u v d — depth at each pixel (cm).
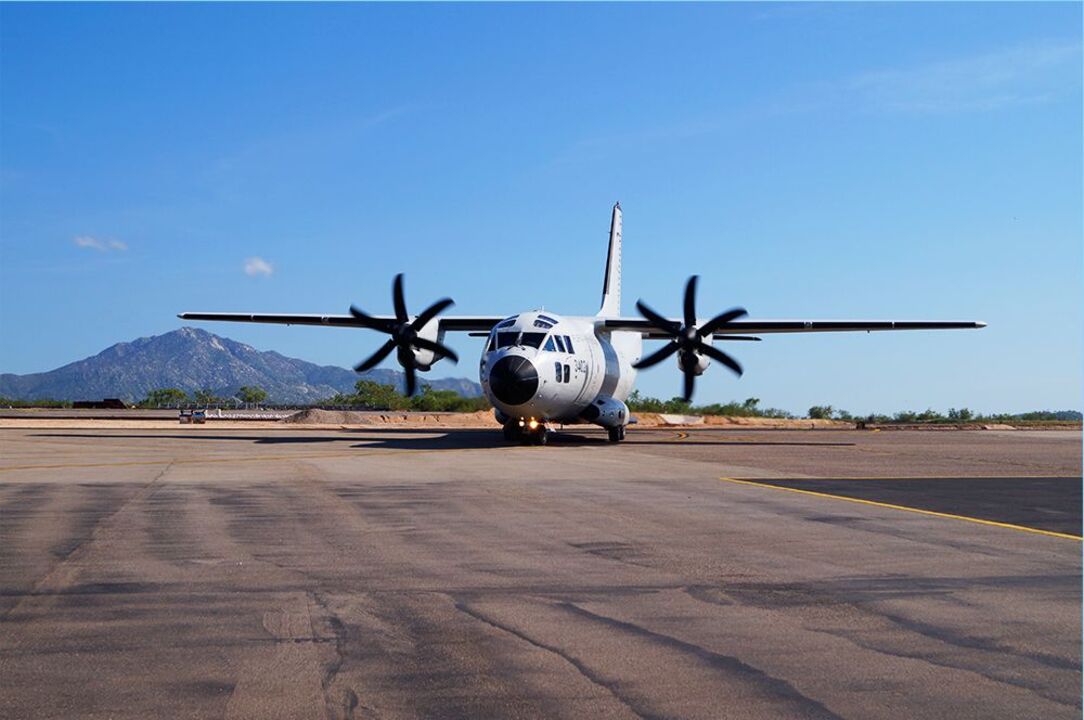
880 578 899
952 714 539
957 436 4550
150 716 527
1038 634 703
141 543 1071
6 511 1330
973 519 1314
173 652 645
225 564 950
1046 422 7738
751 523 1255
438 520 1263
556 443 3234
